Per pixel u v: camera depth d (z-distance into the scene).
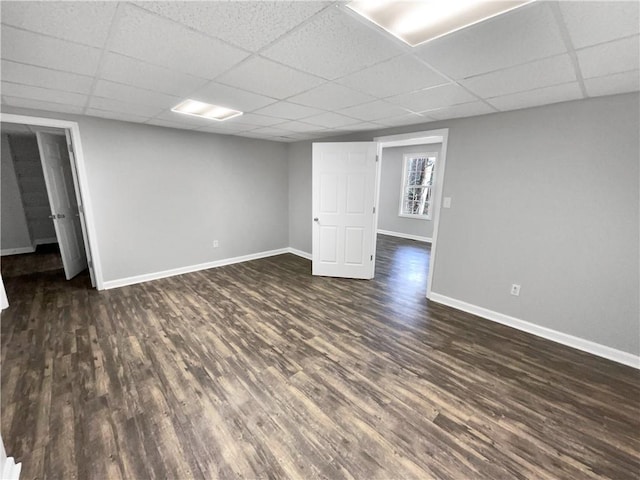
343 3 1.13
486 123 2.87
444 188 3.27
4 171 5.23
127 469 1.42
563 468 1.46
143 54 1.59
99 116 3.25
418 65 1.72
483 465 1.47
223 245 4.81
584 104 2.31
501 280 2.94
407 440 1.61
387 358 2.36
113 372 2.12
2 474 1.25
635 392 2.00
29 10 1.17
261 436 1.62
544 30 1.31
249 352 2.41
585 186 2.37
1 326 2.75
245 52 1.56
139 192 3.79
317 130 4.02
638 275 2.21
